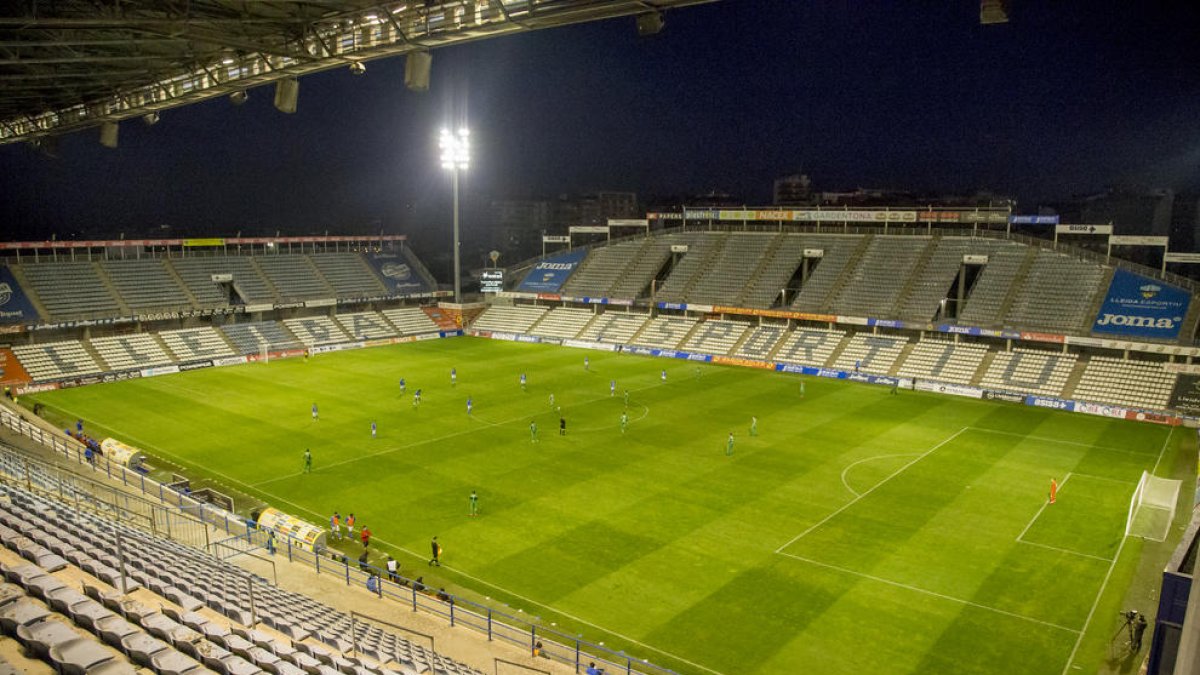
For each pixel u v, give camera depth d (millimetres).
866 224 92562
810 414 56438
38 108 40906
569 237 105812
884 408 58750
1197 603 10812
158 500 33594
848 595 28562
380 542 33281
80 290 79312
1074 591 28938
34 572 16000
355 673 15492
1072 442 49750
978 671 23719
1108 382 60969
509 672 21688
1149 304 66562
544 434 50375
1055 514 36750
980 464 44594
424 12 23453
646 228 101688
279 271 94625
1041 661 24266
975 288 75438
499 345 89500
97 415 55500
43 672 11812
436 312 101062
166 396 61844
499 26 22188
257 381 67812
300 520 31391
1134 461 45688
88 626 14250
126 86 36000
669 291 90625
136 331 78250
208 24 22969
